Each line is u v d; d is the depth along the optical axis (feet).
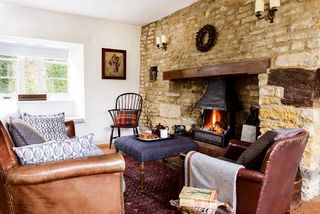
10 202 4.35
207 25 11.84
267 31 9.14
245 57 10.18
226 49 11.09
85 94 15.03
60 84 15.76
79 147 5.16
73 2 12.32
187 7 13.19
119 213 5.07
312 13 7.55
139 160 8.33
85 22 14.71
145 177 9.48
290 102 8.08
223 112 11.89
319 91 7.73
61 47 15.33
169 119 14.97
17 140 5.24
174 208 7.05
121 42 16.14
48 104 14.85
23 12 12.91
